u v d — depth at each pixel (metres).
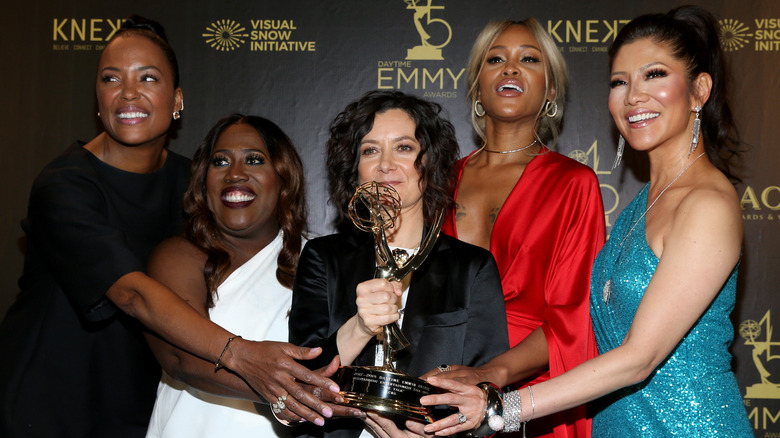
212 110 3.94
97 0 3.96
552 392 2.20
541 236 3.08
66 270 2.69
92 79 3.95
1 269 3.89
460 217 3.28
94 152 3.03
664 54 2.40
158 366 3.03
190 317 2.47
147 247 3.00
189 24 3.96
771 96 3.81
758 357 3.74
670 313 2.18
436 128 2.48
